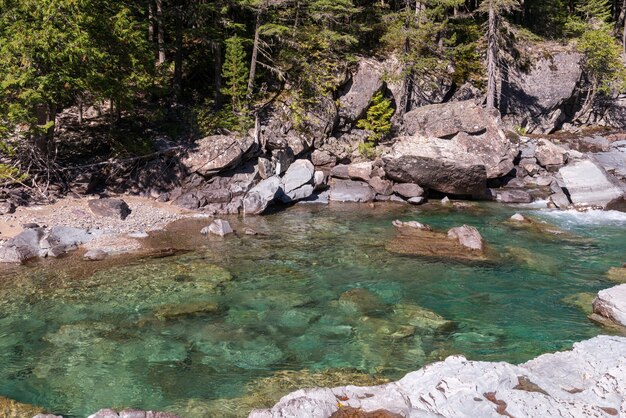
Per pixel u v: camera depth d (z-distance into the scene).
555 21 44.12
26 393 8.38
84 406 8.04
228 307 11.99
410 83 33.22
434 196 25.05
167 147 23.16
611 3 50.84
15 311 11.55
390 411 6.37
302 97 28.16
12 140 20.53
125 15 21.00
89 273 13.98
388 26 32.81
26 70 17.59
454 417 6.29
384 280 13.91
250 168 23.77
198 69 31.67
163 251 16.00
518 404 6.40
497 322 11.26
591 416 6.17
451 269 14.76
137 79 21.45
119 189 21.81
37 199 19.25
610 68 38.81
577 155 27.94
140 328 10.84
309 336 10.59
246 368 9.27
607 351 8.03
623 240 17.67
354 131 29.17
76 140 23.61
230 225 19.45
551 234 18.41
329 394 6.79
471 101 28.69
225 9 26.72
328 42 30.25
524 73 37.38
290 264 15.14
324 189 25.36
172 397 8.30
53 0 17.59
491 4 31.47
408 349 10.01
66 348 9.94
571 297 12.64
